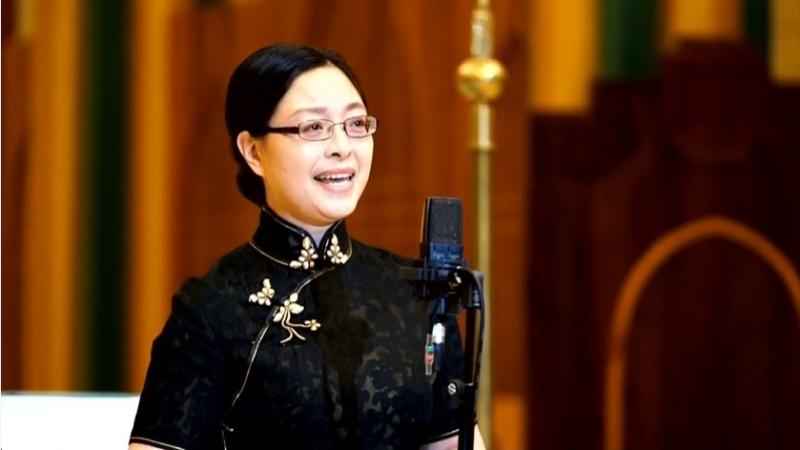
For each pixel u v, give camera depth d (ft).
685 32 43.47
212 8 43.98
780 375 43.83
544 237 43.65
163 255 44.34
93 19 44.16
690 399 43.91
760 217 43.88
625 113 43.68
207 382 18.06
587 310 43.80
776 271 43.83
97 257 44.39
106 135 44.27
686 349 43.91
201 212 44.24
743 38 43.57
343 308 18.70
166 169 44.27
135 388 44.24
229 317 18.29
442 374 19.33
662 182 43.73
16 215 44.34
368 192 43.60
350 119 18.39
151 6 44.09
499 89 33.17
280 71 18.28
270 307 18.48
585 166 43.60
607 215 43.68
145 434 17.97
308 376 18.11
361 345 18.47
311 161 18.20
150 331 44.32
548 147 43.60
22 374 44.42
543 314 43.73
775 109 43.60
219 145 44.09
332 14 43.68
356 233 43.65
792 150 43.68
